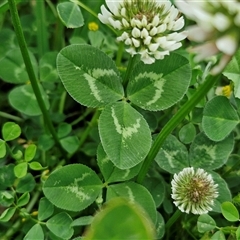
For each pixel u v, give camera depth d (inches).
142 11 5.9
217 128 6.3
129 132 5.7
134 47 5.8
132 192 6.0
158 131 7.5
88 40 8.7
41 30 8.3
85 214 6.7
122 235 3.6
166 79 6.0
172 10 5.9
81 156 7.6
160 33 5.9
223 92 7.0
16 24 6.1
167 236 6.9
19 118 7.9
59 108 8.2
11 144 7.6
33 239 5.9
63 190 5.9
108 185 6.1
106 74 6.0
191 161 6.4
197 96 5.1
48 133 7.5
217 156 6.4
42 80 7.6
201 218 6.1
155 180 6.6
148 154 5.9
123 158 5.6
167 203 6.8
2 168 6.5
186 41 8.6
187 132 6.7
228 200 6.3
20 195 6.7
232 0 4.0
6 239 6.5
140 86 6.1
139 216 3.6
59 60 5.9
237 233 5.7
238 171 6.9
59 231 5.9
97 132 7.5
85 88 5.9
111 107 5.9
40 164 6.7
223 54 4.1
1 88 8.6
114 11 5.9
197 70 6.8
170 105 6.0
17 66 7.5
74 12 6.9
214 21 3.9
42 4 8.2
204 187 5.8
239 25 4.0
